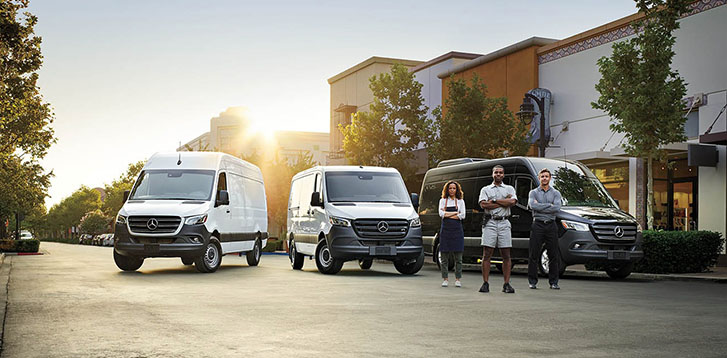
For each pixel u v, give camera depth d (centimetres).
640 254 1464
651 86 1717
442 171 1919
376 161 3164
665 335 675
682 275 1484
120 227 1527
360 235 1477
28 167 3972
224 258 2733
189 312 831
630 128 1731
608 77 1788
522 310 871
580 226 1448
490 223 1123
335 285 1235
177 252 1511
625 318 799
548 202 1202
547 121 2658
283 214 4897
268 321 762
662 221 2230
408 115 3116
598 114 2466
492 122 2600
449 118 2659
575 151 2561
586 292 1144
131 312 827
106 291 1082
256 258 1975
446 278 1232
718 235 1589
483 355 570
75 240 9506
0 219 4844
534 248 1205
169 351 583
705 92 2105
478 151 2586
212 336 660
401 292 1109
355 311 853
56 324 729
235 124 8362
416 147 3256
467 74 3192
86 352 578
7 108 2186
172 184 1639
